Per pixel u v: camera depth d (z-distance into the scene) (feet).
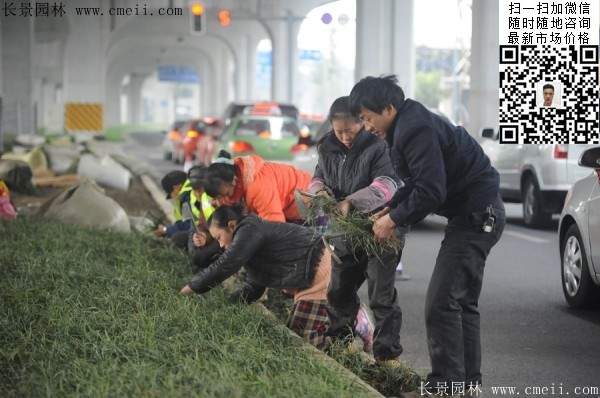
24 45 392.68
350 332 54.19
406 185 45.70
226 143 181.06
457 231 45.62
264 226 54.19
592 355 60.39
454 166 44.70
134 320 52.60
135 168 222.89
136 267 70.85
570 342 63.93
